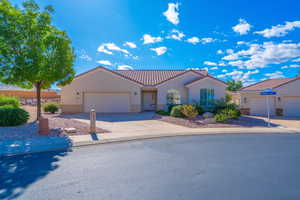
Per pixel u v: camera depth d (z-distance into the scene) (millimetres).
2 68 10828
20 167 5129
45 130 9070
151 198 3535
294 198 3598
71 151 6766
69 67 13156
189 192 3789
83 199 3492
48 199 3494
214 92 20438
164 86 20641
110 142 8242
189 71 21172
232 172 4879
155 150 6965
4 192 3730
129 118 16391
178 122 14078
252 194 3740
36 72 10922
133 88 20656
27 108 23250
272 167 5266
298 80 21578
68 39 12742
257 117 20078
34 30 10938
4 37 9898
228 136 9844
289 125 14461
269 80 27016
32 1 11289
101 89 20312
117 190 3852
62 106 19781
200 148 7293
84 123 12555
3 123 10227
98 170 4941
